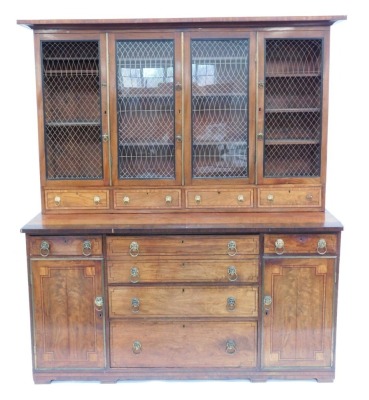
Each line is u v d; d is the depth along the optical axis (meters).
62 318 3.01
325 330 3.00
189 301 2.99
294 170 3.43
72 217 3.20
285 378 3.04
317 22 3.11
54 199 3.30
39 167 3.27
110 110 3.21
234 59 3.20
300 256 2.95
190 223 3.00
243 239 2.94
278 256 2.95
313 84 3.33
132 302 2.97
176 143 3.23
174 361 3.04
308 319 2.99
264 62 3.15
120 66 3.21
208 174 3.31
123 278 2.98
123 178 3.28
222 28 3.13
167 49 3.18
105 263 2.97
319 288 2.97
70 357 3.03
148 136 3.29
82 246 2.95
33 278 2.98
